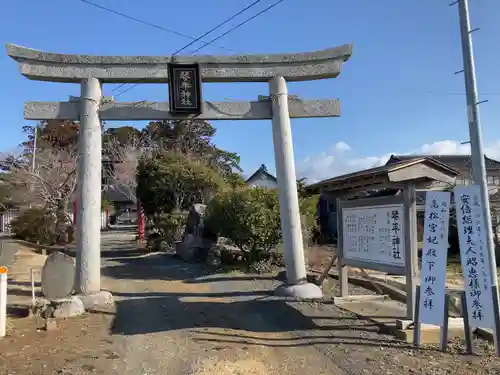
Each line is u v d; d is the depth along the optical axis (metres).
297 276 9.87
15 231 24.08
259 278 12.17
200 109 9.96
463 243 5.99
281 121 10.20
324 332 7.00
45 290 8.35
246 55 10.22
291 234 9.98
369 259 8.04
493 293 5.78
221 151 42.66
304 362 5.70
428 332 6.34
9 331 7.16
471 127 6.35
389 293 9.89
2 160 27.22
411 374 5.17
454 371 5.22
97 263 9.49
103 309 8.84
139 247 23.12
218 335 7.00
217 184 21.77
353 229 8.63
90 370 5.45
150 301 9.64
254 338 6.83
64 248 21.69
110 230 45.12
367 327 7.17
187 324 7.72
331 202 26.23
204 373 5.34
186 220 19.45
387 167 6.86
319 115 10.48
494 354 5.75
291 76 10.33
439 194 6.27
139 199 23.38
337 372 5.33
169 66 9.86
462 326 6.64
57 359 5.82
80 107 9.81
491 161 31.27
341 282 9.17
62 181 25.58
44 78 9.77
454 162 31.69
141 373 5.38
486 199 6.15
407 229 6.96
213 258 14.28
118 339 6.82
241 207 12.58
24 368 5.47
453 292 7.97
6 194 27.88
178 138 40.59
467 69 6.43
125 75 9.91
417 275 6.91
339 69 10.31
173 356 6.00
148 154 35.22
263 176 44.03
